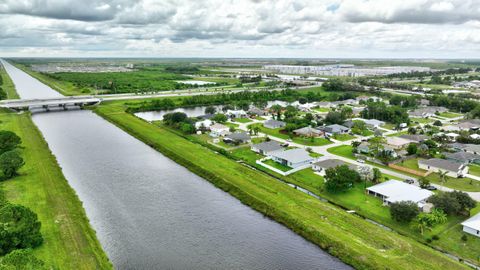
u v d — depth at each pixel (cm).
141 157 12300
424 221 7050
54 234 6781
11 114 18638
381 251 6444
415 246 6575
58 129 16250
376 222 7681
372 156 11975
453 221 7619
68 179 10006
